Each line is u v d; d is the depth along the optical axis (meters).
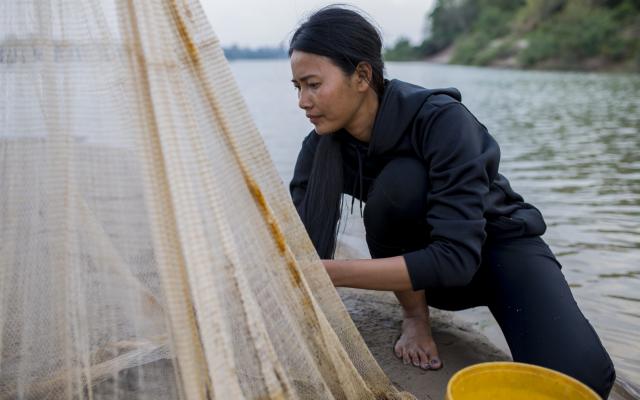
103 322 1.14
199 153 1.00
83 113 1.07
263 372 1.02
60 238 1.10
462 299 1.69
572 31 35.44
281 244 1.11
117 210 1.09
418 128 1.50
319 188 1.59
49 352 1.15
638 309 2.09
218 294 0.99
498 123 8.04
